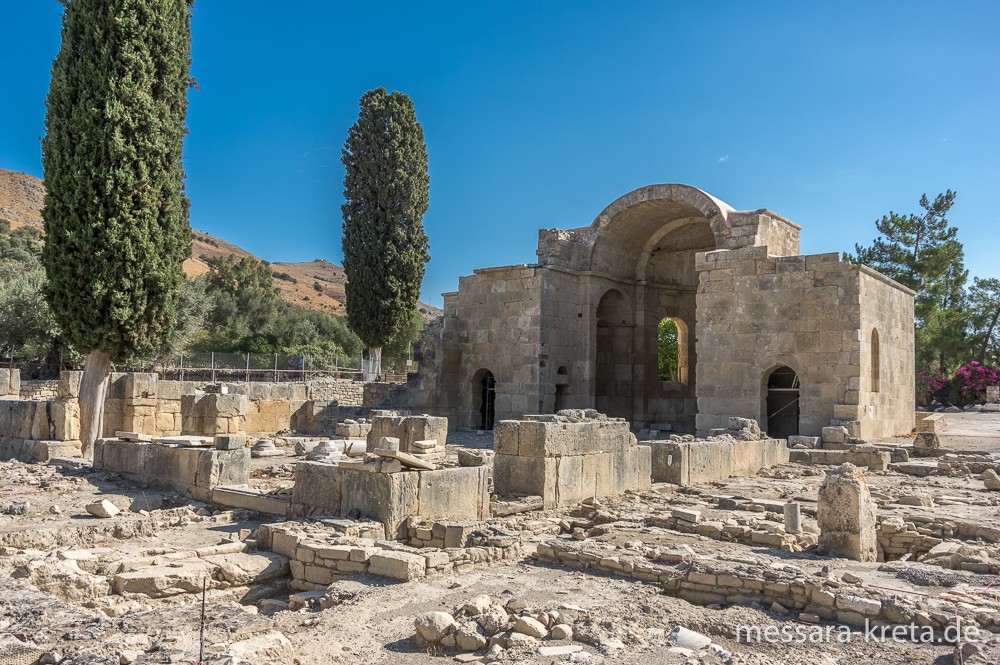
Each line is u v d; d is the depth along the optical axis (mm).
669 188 34000
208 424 24359
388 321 44844
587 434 16078
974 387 61625
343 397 43250
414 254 45500
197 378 47281
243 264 99875
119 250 22484
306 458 19781
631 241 39250
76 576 9172
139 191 22828
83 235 22156
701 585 9141
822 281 28422
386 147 44750
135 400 25094
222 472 15344
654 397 40438
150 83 23234
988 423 42156
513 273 35781
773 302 29375
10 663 5902
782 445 24938
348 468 12469
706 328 30828
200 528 12852
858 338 27547
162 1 23328
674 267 41594
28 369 44344
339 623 8148
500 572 10305
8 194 157250
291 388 31781
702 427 30609
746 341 29875
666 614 8266
